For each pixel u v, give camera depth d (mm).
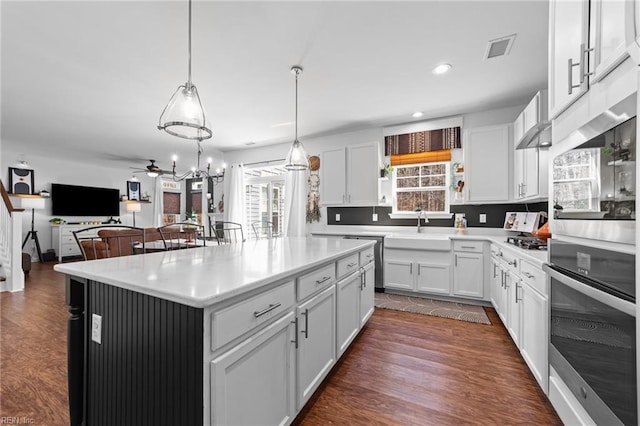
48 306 3250
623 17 859
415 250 3463
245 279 1124
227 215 5824
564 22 1292
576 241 1219
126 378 1150
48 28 2006
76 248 6840
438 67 2564
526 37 2133
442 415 1499
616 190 921
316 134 4660
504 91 3053
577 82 1174
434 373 1887
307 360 1508
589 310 1105
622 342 907
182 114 1644
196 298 885
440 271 3332
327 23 1967
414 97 3211
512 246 2316
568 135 1268
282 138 4895
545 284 1535
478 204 3676
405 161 4102
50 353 2146
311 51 2305
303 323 1472
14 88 2939
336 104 3410
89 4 1771
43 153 5980
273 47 2246
